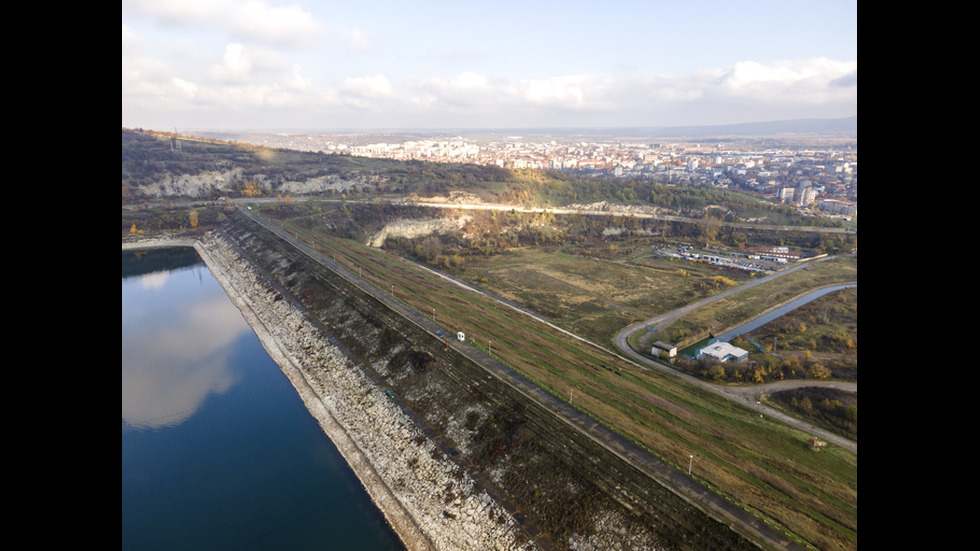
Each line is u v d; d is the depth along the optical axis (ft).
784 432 202.28
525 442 186.19
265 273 437.17
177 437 227.20
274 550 165.99
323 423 236.63
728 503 149.59
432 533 169.27
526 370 232.73
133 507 185.26
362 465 205.77
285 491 192.85
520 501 168.04
